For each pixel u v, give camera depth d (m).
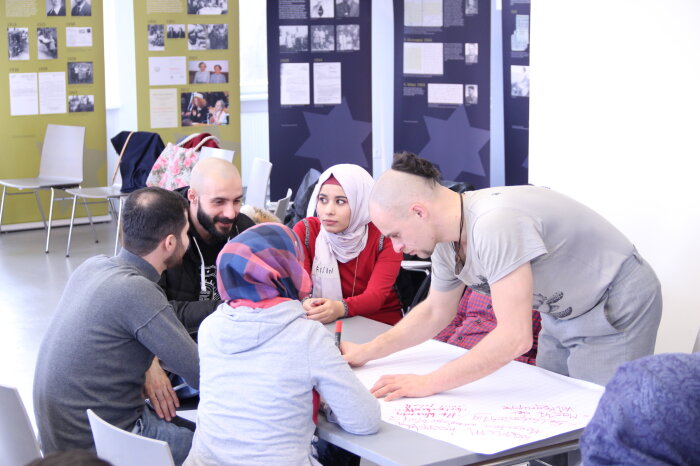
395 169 2.14
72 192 7.11
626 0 3.90
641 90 3.89
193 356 2.36
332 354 1.95
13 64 7.82
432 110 7.32
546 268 2.26
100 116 8.20
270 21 7.32
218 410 1.98
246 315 1.96
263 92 9.59
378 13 8.80
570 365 2.49
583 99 4.16
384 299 3.25
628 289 2.35
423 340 2.48
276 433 1.92
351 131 7.48
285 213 5.31
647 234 3.96
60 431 2.36
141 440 1.84
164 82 7.84
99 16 8.02
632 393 1.16
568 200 2.29
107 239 7.97
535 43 4.36
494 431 1.97
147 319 2.32
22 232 8.23
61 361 2.35
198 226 3.15
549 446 1.96
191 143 6.47
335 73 7.39
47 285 6.39
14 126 7.93
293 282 2.02
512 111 7.36
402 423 2.04
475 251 2.12
